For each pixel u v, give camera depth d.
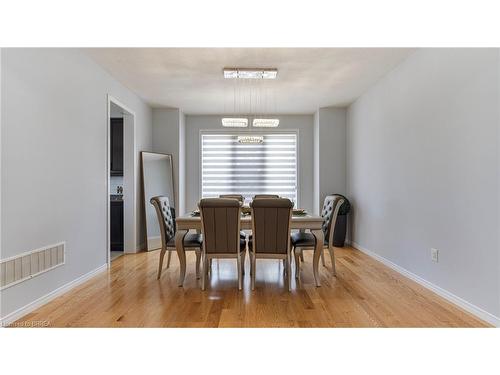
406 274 3.83
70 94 3.35
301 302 3.00
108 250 4.23
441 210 3.10
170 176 6.11
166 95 5.37
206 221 3.33
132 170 5.24
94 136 3.87
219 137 6.83
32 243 2.75
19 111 2.60
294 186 6.86
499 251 2.40
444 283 3.07
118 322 2.56
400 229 3.97
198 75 4.42
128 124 5.22
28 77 2.70
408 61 3.79
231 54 3.74
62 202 3.19
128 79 4.55
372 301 3.01
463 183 2.78
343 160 6.21
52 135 3.03
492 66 2.44
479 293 2.60
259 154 6.89
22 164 2.63
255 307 2.88
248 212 4.08
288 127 6.81
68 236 3.30
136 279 3.77
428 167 3.34
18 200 2.58
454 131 2.90
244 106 6.09
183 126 6.61
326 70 4.26
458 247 2.85
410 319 2.60
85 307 2.86
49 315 2.67
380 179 4.61
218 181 6.86
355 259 4.79
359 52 3.69
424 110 3.41
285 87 4.97
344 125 6.21
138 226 5.45
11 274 2.51
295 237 3.80
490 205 2.47
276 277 3.87
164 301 3.03
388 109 4.32
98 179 3.96
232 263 4.64
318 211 6.28
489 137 2.48
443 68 3.07
